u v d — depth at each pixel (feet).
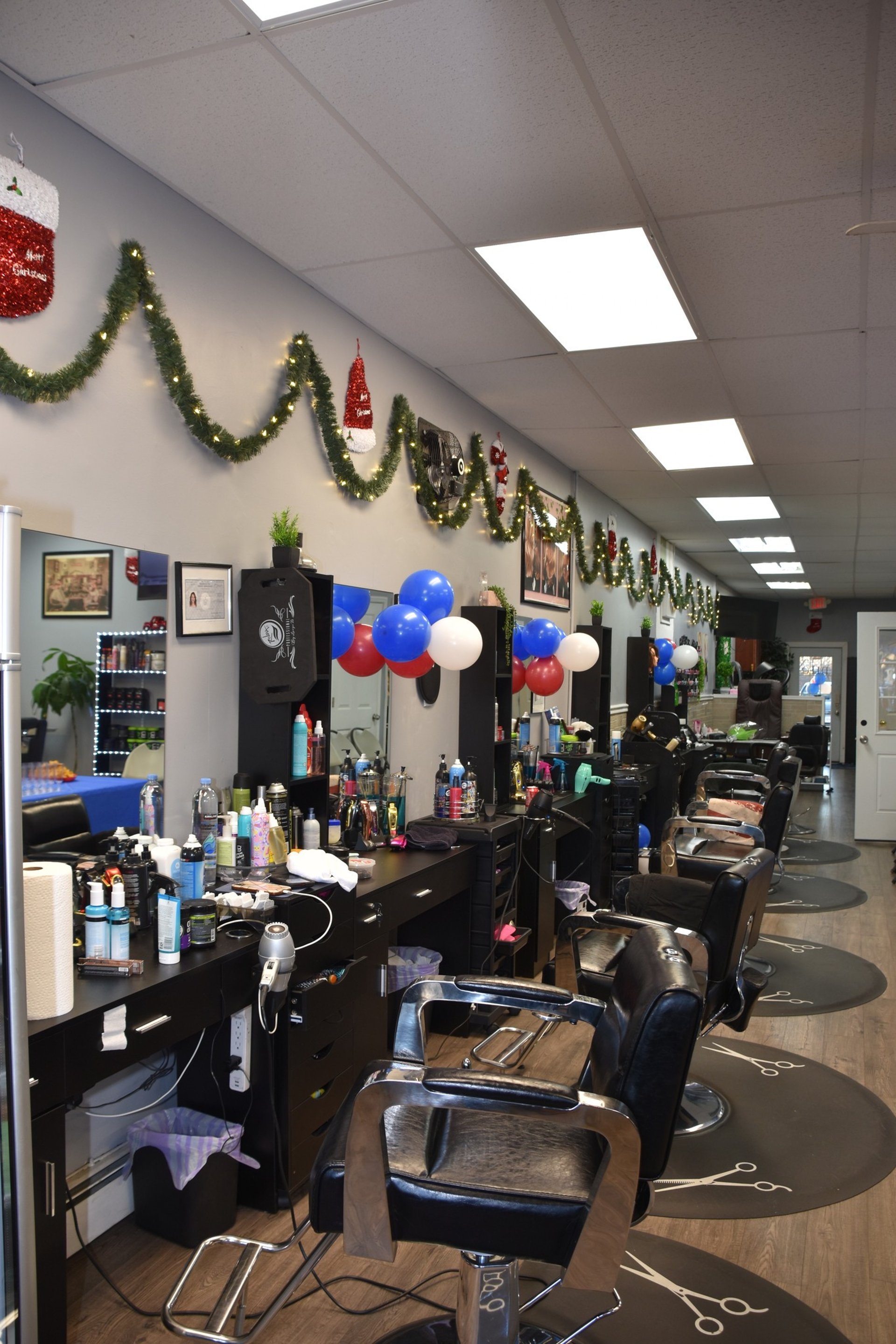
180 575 9.02
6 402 7.21
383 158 8.39
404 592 12.34
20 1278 5.19
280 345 10.61
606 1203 4.91
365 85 7.30
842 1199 8.61
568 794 16.93
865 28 6.55
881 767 27.68
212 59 6.97
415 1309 7.02
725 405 16.17
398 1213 5.16
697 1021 5.10
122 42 6.77
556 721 20.01
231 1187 7.93
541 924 14.03
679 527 29.17
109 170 8.16
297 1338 6.66
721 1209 8.40
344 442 11.46
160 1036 6.69
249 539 10.05
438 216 9.48
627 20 6.50
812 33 6.61
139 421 8.52
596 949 10.41
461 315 12.10
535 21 6.52
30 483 7.44
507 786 15.12
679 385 15.06
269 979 7.37
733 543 32.27
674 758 23.06
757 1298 7.19
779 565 38.04
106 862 7.73
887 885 22.06
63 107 7.59
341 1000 8.94
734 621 49.96
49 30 6.64
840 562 36.83
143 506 8.59
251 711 9.80
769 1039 12.56
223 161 8.42
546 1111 4.85
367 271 10.77
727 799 23.57
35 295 7.23
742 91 7.35
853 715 51.96
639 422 17.37
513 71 7.12
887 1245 7.91
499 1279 5.39
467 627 11.87
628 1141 4.84
